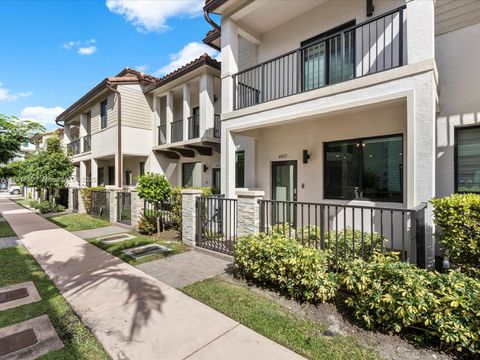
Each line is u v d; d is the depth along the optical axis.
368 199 6.14
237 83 7.34
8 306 3.37
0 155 10.31
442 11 5.26
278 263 3.57
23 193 28.36
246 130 7.44
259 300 3.46
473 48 5.01
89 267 4.83
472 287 2.48
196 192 6.20
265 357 2.38
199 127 10.98
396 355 2.39
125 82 12.29
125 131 12.30
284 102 5.86
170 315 3.13
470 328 2.29
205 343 2.60
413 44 4.22
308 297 3.28
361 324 2.86
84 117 16.70
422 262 3.73
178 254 5.59
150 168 13.05
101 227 8.76
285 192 7.72
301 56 7.30
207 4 7.03
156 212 7.65
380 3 5.98
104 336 2.72
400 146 5.73
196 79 10.95
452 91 5.20
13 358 2.39
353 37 6.41
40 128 11.23
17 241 6.89
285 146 7.59
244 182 8.65
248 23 7.76
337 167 6.69
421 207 3.71
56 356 2.42
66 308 3.31
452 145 5.20
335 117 6.62
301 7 7.11
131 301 3.49
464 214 3.36
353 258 3.75
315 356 2.39
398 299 2.60
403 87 4.29
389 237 5.73
